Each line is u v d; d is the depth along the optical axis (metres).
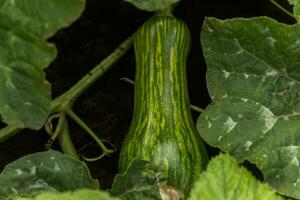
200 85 1.28
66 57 1.29
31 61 0.89
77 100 1.28
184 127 1.05
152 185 1.00
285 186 0.98
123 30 1.30
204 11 1.29
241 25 0.98
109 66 1.17
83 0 0.86
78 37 1.30
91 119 1.29
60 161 1.00
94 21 1.30
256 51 1.00
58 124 1.14
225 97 1.02
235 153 1.00
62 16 0.87
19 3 0.88
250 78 1.01
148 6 0.89
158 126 1.05
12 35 0.89
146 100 1.06
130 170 0.99
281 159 0.99
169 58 1.07
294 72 1.00
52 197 0.71
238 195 0.77
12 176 0.99
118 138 1.28
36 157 1.00
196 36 1.29
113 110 1.29
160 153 1.03
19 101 0.91
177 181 1.02
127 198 0.99
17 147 1.25
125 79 1.28
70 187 0.99
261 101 1.01
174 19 1.08
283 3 1.25
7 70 0.90
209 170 0.78
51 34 0.88
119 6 1.30
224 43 1.00
